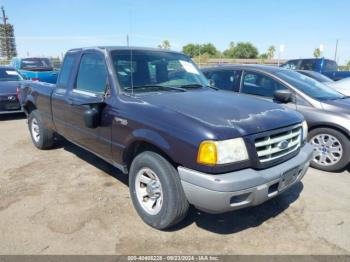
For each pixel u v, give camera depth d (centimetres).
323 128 462
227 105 314
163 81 391
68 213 338
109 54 374
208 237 300
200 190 258
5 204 357
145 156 304
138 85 364
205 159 253
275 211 351
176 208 286
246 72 552
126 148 327
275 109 325
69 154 538
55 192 389
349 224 325
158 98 328
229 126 266
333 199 380
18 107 853
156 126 287
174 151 271
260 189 266
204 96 348
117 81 354
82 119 399
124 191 394
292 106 486
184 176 266
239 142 261
